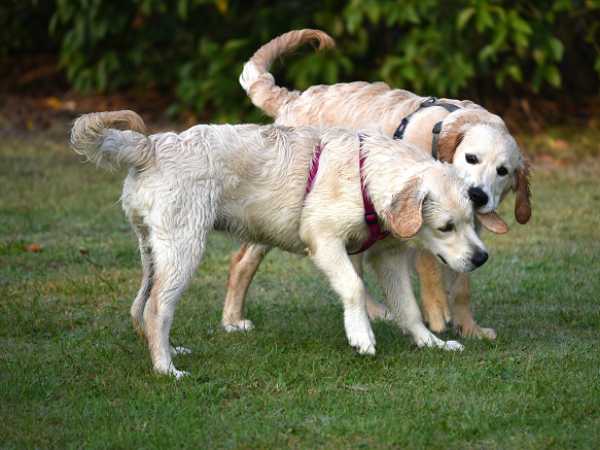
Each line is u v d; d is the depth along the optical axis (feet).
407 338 31.65
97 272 39.09
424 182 27.37
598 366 28.09
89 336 31.27
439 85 60.70
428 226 28.02
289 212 28.84
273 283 38.50
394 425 23.73
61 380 27.07
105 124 26.30
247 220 28.84
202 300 36.06
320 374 27.71
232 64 66.23
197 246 27.35
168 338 27.71
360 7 60.59
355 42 66.03
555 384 26.40
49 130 69.10
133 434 23.20
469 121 31.19
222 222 28.76
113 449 22.57
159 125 69.77
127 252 41.98
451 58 61.16
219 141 27.96
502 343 30.89
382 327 33.22
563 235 45.83
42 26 82.43
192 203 27.12
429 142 31.96
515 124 68.95
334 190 28.32
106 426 23.80
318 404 25.38
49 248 42.29
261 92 35.55
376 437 23.17
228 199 28.22
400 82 62.28
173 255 27.02
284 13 66.08
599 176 58.59
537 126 68.90
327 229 28.53
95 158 26.66
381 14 62.03
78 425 23.90
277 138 28.76
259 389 26.63
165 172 26.99
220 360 29.12
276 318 34.09
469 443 22.98
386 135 29.19
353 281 28.66
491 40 62.28
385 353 29.71
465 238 27.78
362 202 28.12
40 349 29.91
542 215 49.60
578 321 33.22
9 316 33.01
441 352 29.66
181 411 24.68
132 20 70.79
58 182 55.11
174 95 75.87
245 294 33.17
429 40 61.31
